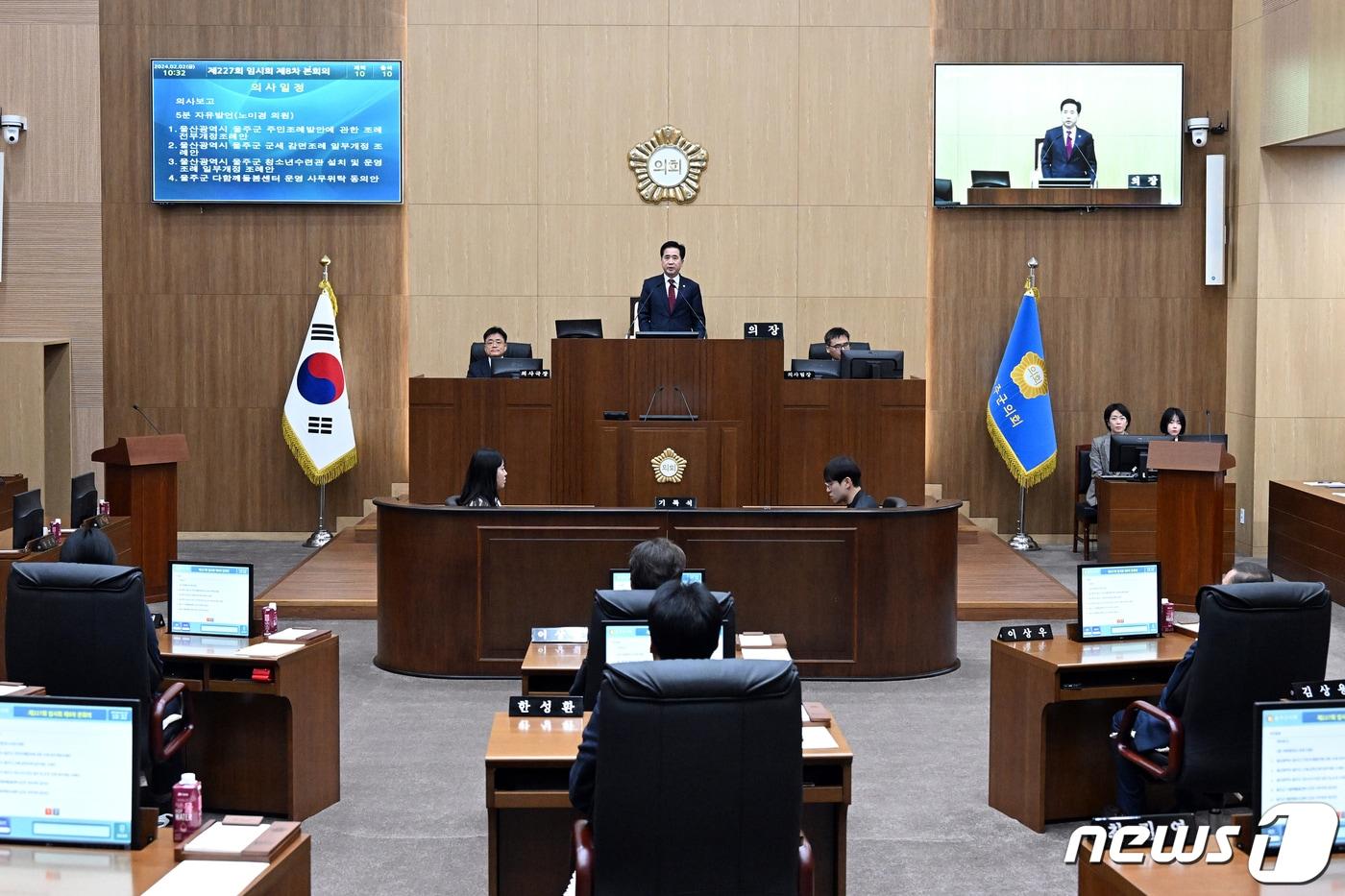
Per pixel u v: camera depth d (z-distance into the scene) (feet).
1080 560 40.93
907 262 43.60
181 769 18.49
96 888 10.92
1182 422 38.45
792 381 33.91
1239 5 42.60
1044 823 19.26
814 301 43.70
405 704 25.53
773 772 10.94
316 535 42.96
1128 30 43.09
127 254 43.27
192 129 42.83
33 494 26.27
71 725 11.81
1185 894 10.96
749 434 31.73
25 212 43.01
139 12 42.88
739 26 43.32
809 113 43.39
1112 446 38.63
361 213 43.45
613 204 43.55
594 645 15.65
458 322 43.70
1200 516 32.07
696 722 10.81
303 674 19.49
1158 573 20.16
